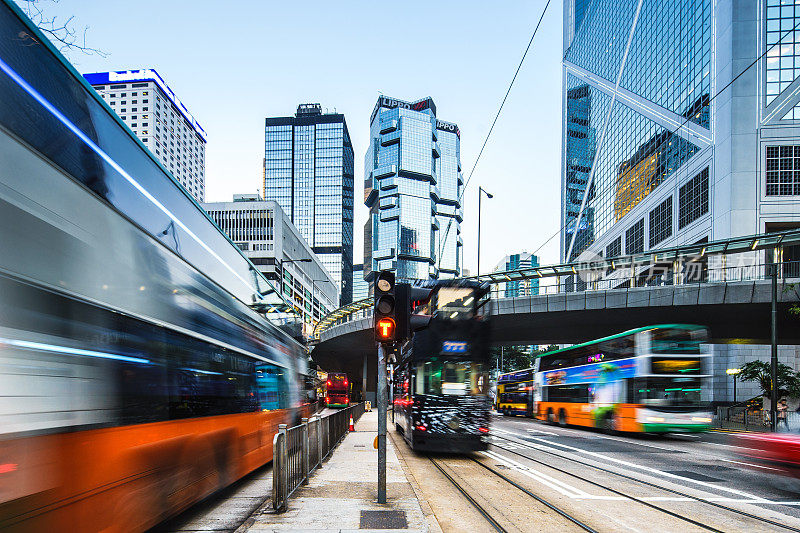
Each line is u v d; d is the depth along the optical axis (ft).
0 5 12.05
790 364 177.47
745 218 188.55
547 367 99.86
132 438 16.47
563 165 447.83
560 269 137.59
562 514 25.73
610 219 330.54
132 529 16.35
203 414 23.22
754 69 194.70
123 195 17.11
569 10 456.45
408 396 53.11
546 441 65.46
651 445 62.23
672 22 250.16
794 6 194.90
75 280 13.99
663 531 23.04
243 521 23.88
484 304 50.16
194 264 23.38
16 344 11.55
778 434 32.94
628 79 308.81
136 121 516.73
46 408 12.39
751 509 27.78
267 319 37.96
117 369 15.75
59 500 12.73
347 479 32.99
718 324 125.39
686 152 229.86
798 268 181.88
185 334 21.38
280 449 24.45
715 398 180.14
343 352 217.56
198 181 654.12
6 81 12.08
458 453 51.90
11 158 11.98
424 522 21.90
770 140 190.19
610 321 132.77
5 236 11.51
